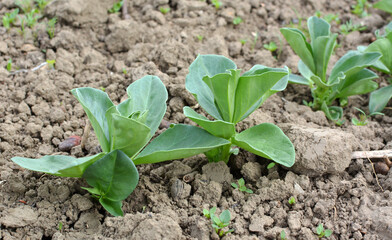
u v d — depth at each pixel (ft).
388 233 1.91
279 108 2.36
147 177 2.07
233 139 2.02
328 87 2.30
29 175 2.04
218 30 2.70
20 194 2.01
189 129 2.01
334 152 2.06
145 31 2.63
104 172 1.91
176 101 2.31
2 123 2.23
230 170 2.16
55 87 2.35
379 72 2.54
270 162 2.12
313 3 2.88
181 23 2.70
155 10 2.75
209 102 2.06
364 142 2.20
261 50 2.64
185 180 2.06
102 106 1.99
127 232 1.89
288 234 1.93
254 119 2.22
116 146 1.91
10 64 2.44
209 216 1.94
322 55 2.27
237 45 2.61
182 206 2.00
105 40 2.61
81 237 1.92
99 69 2.49
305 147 2.07
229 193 2.06
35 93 2.35
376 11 2.88
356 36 2.71
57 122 2.28
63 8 2.62
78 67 2.48
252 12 2.82
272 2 2.89
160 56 2.49
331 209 1.98
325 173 2.08
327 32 2.32
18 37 2.58
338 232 1.94
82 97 1.96
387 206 1.97
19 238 1.91
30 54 2.51
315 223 1.96
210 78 1.93
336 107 2.35
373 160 2.13
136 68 2.43
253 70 2.05
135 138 1.89
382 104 2.34
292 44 2.30
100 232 1.92
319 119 2.30
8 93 2.35
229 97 1.96
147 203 2.01
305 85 2.46
